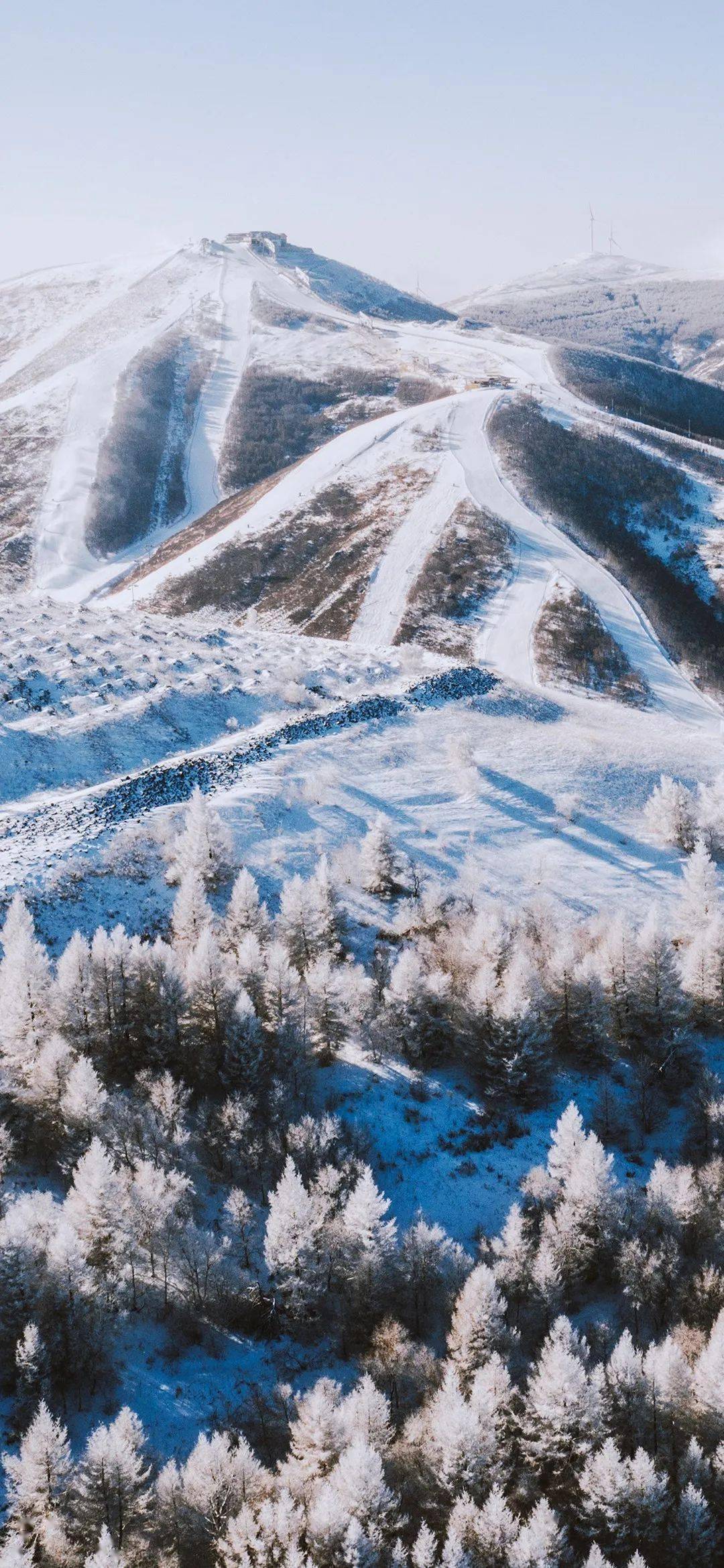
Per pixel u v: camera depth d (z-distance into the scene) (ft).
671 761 298.56
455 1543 106.42
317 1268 141.08
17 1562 102.68
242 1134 159.43
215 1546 108.78
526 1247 147.74
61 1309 125.08
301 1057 178.09
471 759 278.46
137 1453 116.47
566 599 506.48
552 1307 143.02
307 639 368.07
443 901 221.46
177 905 201.87
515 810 263.29
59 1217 136.98
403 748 284.20
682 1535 114.11
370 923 218.59
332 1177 151.02
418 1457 119.55
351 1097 182.60
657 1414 124.26
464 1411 116.37
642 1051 195.52
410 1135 177.58
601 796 275.39
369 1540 105.40
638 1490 115.34
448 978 195.11
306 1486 113.50
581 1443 120.78
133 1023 174.09
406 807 258.78
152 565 634.02
